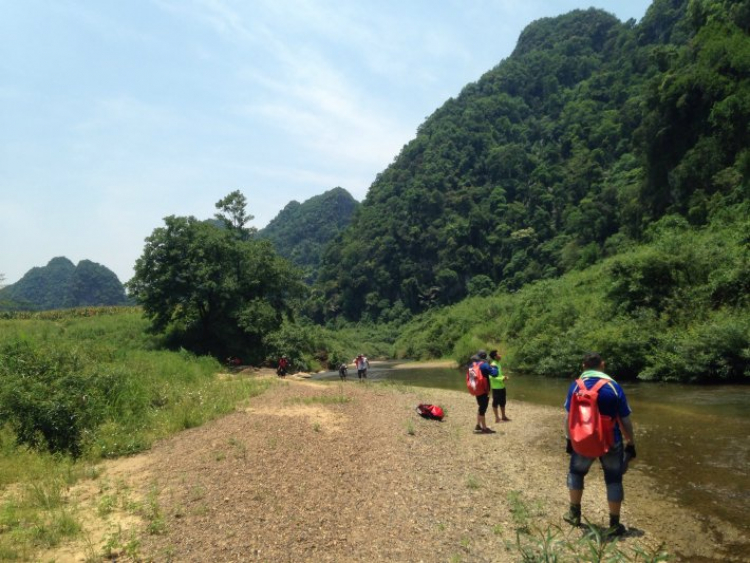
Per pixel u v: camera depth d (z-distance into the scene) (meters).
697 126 47.00
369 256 123.69
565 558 4.45
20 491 6.66
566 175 108.62
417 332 73.38
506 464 7.97
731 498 5.89
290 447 8.49
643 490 6.39
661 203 50.59
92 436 9.16
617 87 114.81
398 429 10.31
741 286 17.97
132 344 33.31
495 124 143.88
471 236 112.50
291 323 39.94
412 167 141.38
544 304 33.00
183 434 10.05
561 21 182.12
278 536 5.00
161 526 5.23
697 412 10.98
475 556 4.60
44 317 46.03
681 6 117.81
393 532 5.13
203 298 32.62
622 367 19.02
